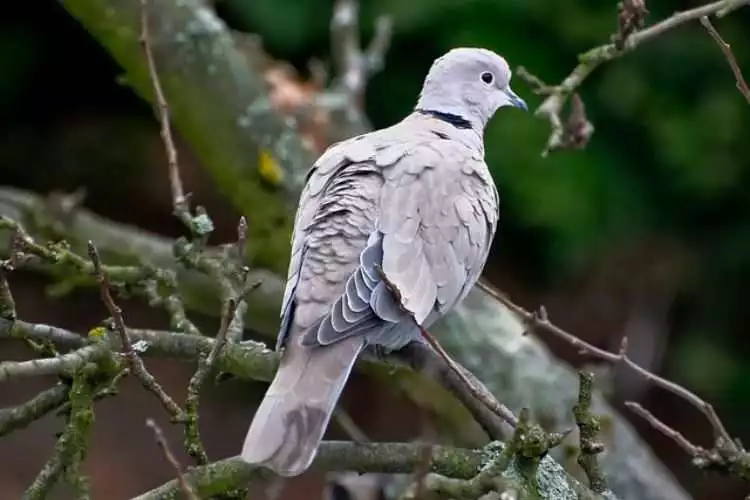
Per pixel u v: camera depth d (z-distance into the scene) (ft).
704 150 49.26
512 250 53.78
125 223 59.06
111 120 58.75
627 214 49.88
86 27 36.06
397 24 48.39
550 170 47.91
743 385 53.42
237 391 56.39
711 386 53.62
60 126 58.59
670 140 49.21
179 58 36.01
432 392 33.91
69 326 57.93
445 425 34.19
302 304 22.16
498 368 36.14
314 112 39.11
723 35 48.75
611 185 49.34
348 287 22.11
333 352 21.31
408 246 23.40
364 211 23.45
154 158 58.65
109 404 54.90
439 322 36.17
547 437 20.01
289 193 36.70
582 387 21.27
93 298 58.75
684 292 53.57
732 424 53.93
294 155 36.86
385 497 32.07
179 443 54.39
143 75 36.47
